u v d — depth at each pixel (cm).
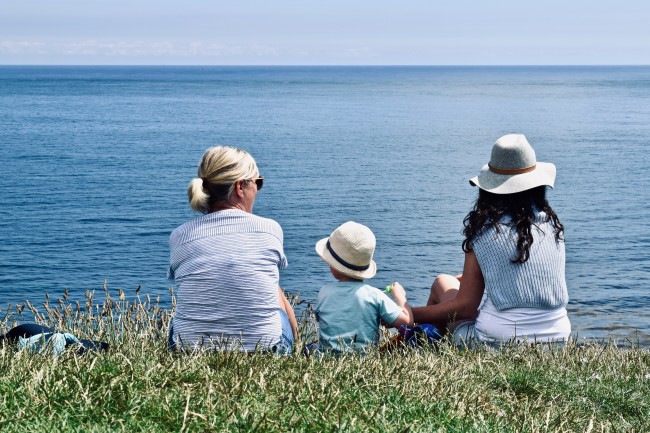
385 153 8725
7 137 10138
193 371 404
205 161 493
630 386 498
